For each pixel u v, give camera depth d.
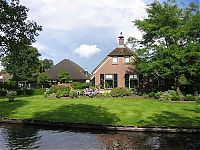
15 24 18.78
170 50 41.34
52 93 48.47
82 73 76.25
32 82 77.44
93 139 21.72
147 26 43.31
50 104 38.38
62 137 22.36
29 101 42.12
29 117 29.84
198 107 34.81
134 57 47.50
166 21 43.59
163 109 33.50
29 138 21.95
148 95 45.22
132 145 19.95
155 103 38.34
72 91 46.34
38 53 76.56
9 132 24.22
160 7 43.66
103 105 36.84
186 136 22.81
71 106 36.22
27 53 73.00
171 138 22.05
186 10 44.03
